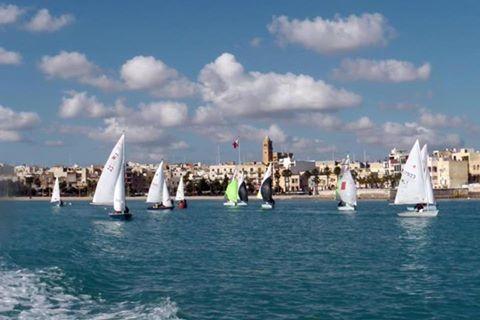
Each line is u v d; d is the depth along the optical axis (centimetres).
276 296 3216
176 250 5778
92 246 6138
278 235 7744
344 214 13338
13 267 4003
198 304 2991
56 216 13488
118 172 10194
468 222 10150
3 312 2561
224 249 5881
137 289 3378
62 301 2870
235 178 18212
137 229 9050
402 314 2794
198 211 15400
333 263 4659
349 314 2798
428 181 9769
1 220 2105
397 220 10769
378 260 4859
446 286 3516
